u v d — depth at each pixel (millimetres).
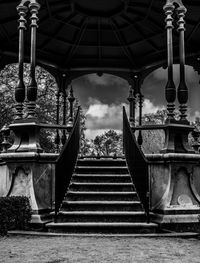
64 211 9719
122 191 10430
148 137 17516
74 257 6289
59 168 9164
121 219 9438
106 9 14648
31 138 10156
